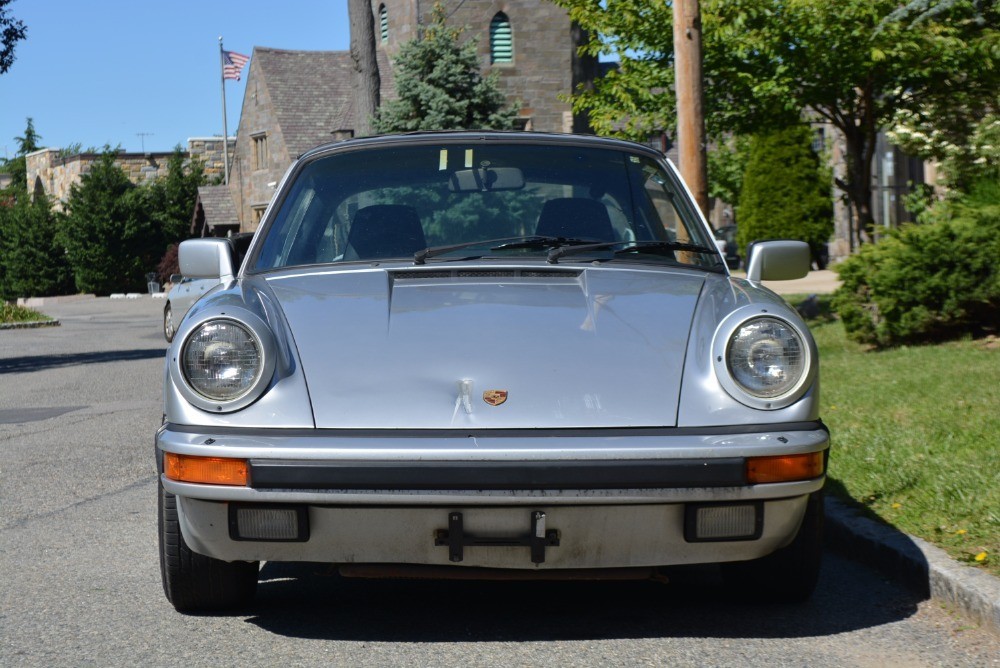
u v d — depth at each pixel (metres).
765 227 27.12
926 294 10.27
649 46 14.03
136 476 7.27
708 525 3.65
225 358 3.66
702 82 10.34
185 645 3.93
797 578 4.19
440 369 3.72
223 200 50.75
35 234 51.06
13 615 4.32
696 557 3.71
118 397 11.95
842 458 6.19
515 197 4.86
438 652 3.82
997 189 11.37
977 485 5.36
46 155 61.66
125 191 50.69
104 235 49.38
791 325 3.78
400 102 22.50
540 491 3.52
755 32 13.02
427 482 3.49
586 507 3.58
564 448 3.50
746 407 3.69
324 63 48.69
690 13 10.24
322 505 3.57
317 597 4.51
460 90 23.06
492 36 37.97
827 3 12.28
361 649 3.86
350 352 3.79
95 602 4.47
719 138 15.26
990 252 10.15
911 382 8.30
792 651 3.83
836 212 28.34
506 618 4.21
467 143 5.11
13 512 6.23
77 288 50.25
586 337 3.88
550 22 38.22
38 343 21.23
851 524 5.04
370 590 4.61
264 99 47.03
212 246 4.89
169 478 3.67
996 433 6.43
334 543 3.63
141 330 25.00
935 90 13.86
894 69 13.16
